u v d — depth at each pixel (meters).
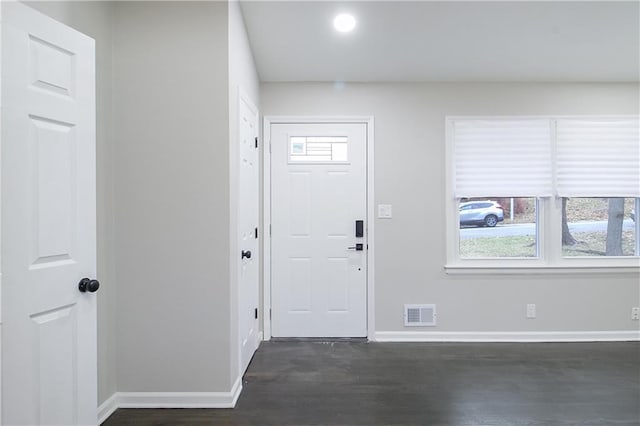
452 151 3.33
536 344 3.22
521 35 2.80
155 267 2.22
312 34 2.80
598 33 2.77
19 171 1.38
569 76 3.25
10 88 1.35
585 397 2.31
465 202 3.39
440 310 3.33
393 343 3.26
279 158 3.35
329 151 3.36
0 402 1.34
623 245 3.41
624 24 2.68
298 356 2.97
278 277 3.36
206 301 2.22
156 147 2.22
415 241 3.33
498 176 3.31
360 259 3.36
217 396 2.21
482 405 2.22
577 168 3.31
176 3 2.22
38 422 1.46
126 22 2.21
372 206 3.32
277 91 3.34
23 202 1.40
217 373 2.22
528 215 3.38
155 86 2.22
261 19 2.64
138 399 2.21
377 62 3.10
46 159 1.48
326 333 3.37
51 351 1.51
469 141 3.32
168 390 2.22
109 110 2.18
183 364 2.22
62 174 1.54
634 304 3.31
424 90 3.32
